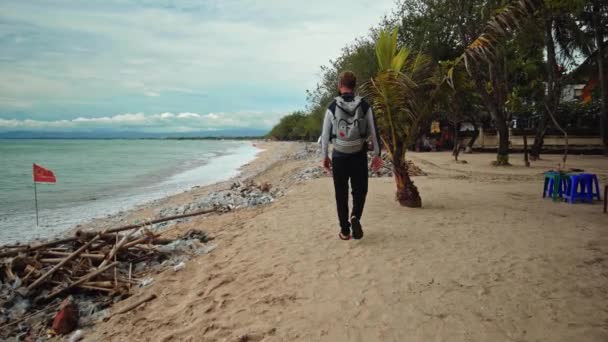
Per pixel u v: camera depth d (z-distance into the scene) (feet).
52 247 17.34
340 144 14.70
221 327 10.50
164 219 23.58
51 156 136.98
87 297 14.15
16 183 59.41
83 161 111.86
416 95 21.53
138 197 47.19
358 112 14.55
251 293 12.31
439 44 70.33
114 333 11.27
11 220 33.19
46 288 14.51
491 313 9.86
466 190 29.99
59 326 11.78
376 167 15.30
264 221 21.80
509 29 19.67
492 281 11.68
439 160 64.34
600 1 53.98
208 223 23.79
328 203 26.23
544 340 8.61
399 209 22.49
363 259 14.17
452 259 13.66
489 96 52.44
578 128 79.82
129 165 100.48
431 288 11.45
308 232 18.51
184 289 13.67
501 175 41.88
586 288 10.94
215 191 46.21
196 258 16.89
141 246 18.19
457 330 9.22
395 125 22.18
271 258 15.24
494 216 20.11
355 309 10.60
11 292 13.75
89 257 16.39
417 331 9.32
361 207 15.46
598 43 58.75
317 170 52.39
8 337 11.70
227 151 208.23
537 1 19.17
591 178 24.30
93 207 39.93
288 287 12.38
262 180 59.52
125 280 15.10
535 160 62.03
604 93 65.31
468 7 49.62
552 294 10.67
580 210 21.54
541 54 63.77
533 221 18.85
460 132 99.50
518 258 13.48
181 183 62.59
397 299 10.93
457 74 21.70
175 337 10.43
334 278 12.72
